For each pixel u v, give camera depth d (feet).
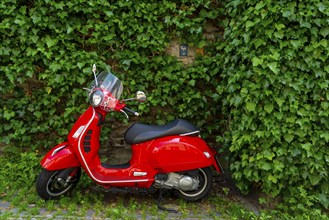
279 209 12.46
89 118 12.27
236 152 13.10
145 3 15.39
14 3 14.65
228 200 13.61
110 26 15.34
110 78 12.58
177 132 12.66
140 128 12.75
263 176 12.26
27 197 12.84
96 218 11.53
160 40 15.62
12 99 15.53
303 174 11.97
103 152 16.48
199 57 16.10
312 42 11.59
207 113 16.21
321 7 11.34
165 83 15.89
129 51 15.62
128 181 12.48
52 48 15.06
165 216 11.91
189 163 12.53
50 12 14.99
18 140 15.87
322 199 12.07
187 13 15.51
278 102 11.63
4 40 14.87
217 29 16.16
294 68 11.72
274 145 12.12
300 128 11.73
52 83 15.21
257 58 11.78
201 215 12.27
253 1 12.07
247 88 12.18
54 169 12.13
